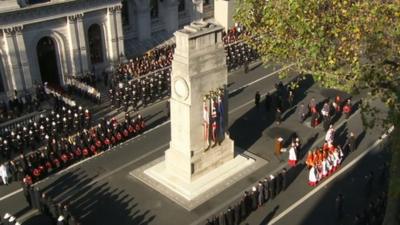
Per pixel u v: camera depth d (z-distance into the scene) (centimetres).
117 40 5384
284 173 3262
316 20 2267
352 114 4347
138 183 3438
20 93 4712
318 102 4631
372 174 3162
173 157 3419
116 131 3984
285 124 4259
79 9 4884
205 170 3419
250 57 5734
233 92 4972
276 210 3105
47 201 3059
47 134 3984
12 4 4362
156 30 6316
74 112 4297
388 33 2172
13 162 3572
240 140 4006
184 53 3022
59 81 5081
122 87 4650
